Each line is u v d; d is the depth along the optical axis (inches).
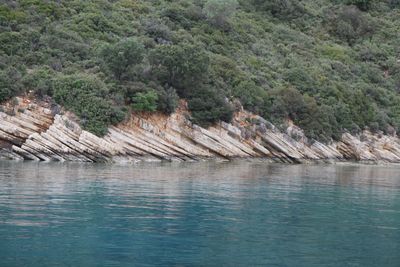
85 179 1141.7
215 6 3073.3
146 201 867.4
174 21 2945.4
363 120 2805.1
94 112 1779.0
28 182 1036.5
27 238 587.8
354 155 2610.7
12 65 1972.2
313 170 1852.9
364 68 3452.3
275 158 2257.6
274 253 573.0
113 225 669.3
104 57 2107.5
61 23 2516.0
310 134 2413.9
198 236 632.4
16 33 2175.2
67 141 1647.4
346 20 3917.3
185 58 2126.0
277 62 3002.0
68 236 604.4
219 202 895.1
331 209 885.2
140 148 1851.6
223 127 2124.8
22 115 1704.0
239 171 1604.3
